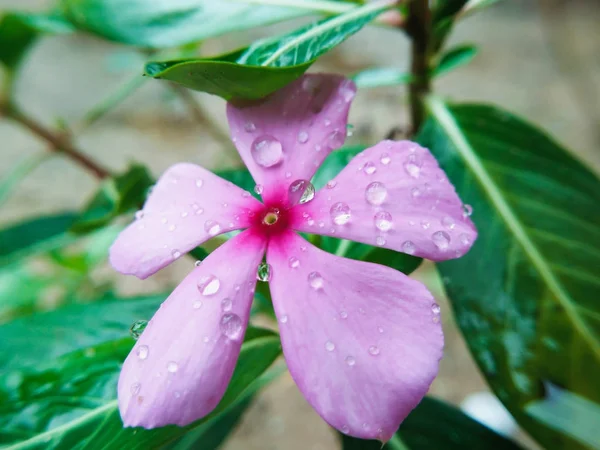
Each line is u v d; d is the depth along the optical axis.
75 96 0.38
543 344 0.09
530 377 0.09
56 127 0.19
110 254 0.08
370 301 0.07
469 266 0.09
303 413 0.24
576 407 0.08
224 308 0.07
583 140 0.34
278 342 0.08
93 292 0.22
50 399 0.08
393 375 0.06
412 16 0.10
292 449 0.23
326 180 0.10
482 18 0.46
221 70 0.07
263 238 0.07
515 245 0.09
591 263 0.09
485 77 0.40
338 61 0.39
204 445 0.11
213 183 0.08
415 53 0.11
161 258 0.07
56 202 0.31
